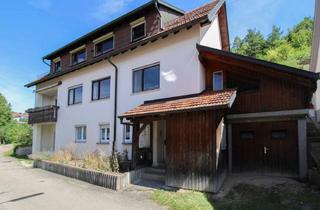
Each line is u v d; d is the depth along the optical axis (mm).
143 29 15164
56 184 11039
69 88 18828
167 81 12273
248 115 10266
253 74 10328
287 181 8750
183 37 11977
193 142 9133
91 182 11227
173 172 9547
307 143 9211
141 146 13047
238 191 8336
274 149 9719
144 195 8867
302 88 9180
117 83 14820
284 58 41062
